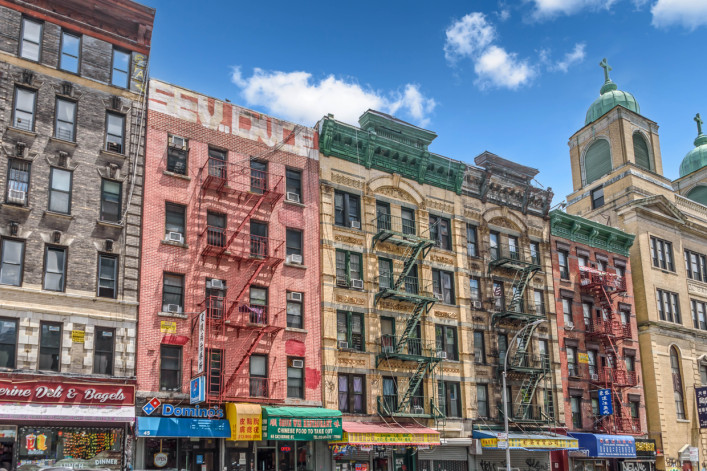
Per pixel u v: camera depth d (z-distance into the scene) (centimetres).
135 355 2984
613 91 6231
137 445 2883
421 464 3753
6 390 2612
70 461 2722
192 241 3275
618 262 5294
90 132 3127
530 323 4403
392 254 3981
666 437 5009
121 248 3070
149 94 3338
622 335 5022
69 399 2741
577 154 6256
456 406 4000
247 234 3447
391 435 3456
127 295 3027
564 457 4372
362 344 3725
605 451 4359
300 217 3675
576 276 4941
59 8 3194
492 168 4575
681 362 5388
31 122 3005
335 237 3772
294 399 3378
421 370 3838
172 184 3288
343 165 3922
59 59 3139
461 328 4125
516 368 4184
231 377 3150
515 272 4544
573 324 4766
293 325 3509
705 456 5238
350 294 3744
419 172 4238
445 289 4175
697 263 5950
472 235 4447
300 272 3594
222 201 3419
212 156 3469
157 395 2983
